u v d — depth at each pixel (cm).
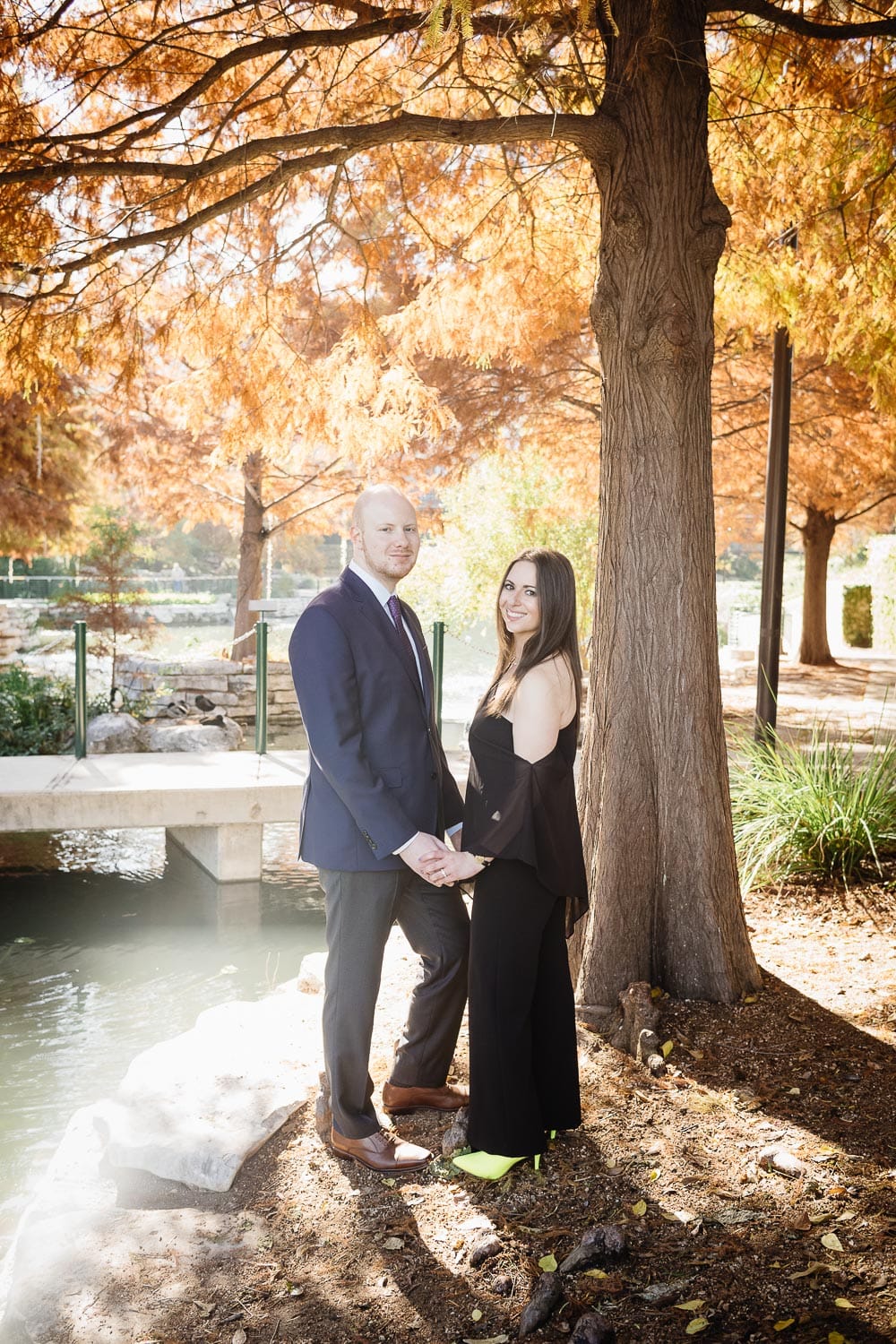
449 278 641
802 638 1769
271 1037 400
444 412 544
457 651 1809
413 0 430
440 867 292
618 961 420
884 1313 239
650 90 390
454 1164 309
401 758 307
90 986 573
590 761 434
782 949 479
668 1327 238
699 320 404
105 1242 282
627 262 402
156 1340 243
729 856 422
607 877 421
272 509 1521
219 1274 267
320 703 294
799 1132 320
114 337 499
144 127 472
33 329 471
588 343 1034
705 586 414
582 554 1300
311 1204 296
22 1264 277
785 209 626
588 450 1190
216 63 425
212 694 1312
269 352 530
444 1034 340
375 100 511
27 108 452
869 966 454
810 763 653
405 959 484
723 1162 306
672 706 412
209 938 647
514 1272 262
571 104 432
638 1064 368
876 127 532
